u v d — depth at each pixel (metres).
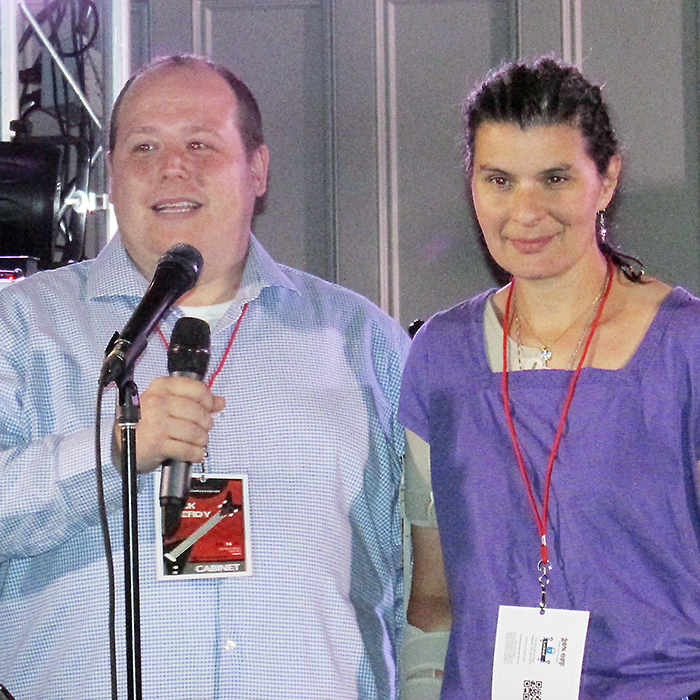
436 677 2.57
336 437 2.77
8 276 3.95
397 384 2.95
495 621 2.41
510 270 2.40
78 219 4.68
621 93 5.09
